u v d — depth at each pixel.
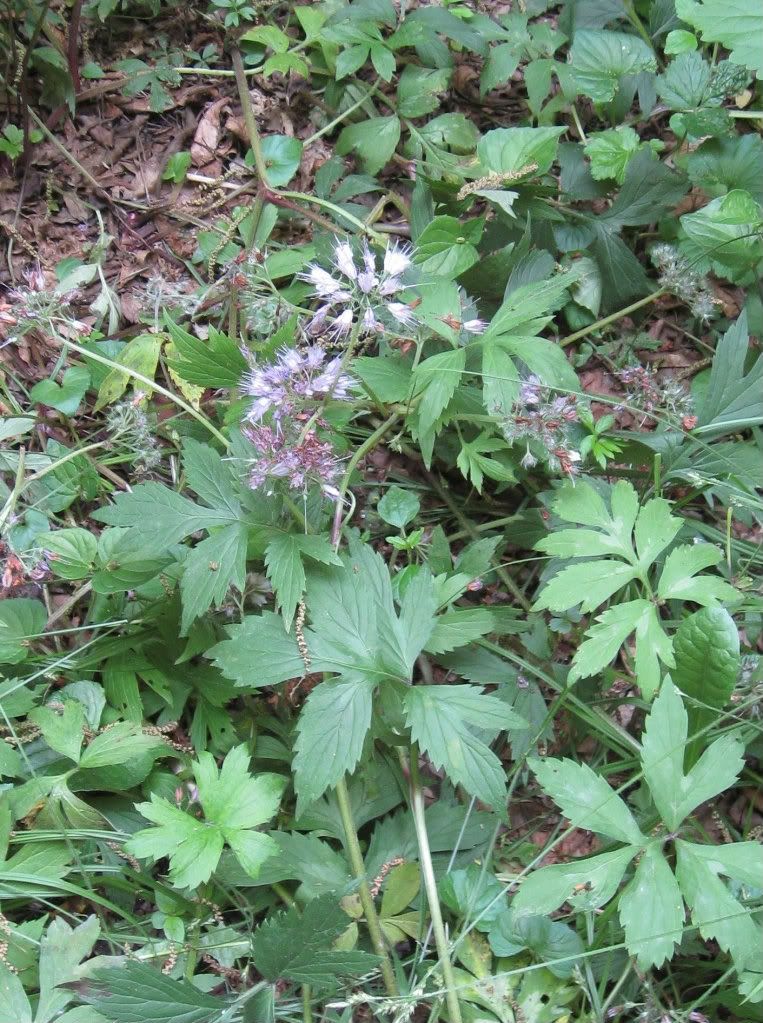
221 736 0.51
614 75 0.62
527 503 0.59
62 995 0.44
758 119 0.67
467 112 0.68
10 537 0.55
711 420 0.56
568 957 0.44
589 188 0.63
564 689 0.51
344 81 0.65
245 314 0.58
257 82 0.67
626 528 0.50
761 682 0.51
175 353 0.59
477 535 0.58
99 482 0.57
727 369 0.55
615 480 0.59
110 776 0.49
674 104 0.61
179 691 0.52
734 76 0.60
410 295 0.56
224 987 0.49
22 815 0.48
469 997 0.46
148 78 0.66
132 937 0.47
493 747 0.55
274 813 0.45
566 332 0.64
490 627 0.50
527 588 0.59
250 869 0.43
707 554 0.49
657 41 0.66
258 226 0.61
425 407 0.50
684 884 0.44
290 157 0.62
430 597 0.48
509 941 0.46
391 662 0.47
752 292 0.61
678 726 0.46
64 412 0.56
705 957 0.50
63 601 0.56
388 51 0.63
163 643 0.53
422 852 0.48
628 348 0.63
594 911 0.48
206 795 0.45
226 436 0.56
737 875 0.44
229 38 0.66
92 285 0.63
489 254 0.59
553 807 0.54
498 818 0.50
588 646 0.48
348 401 0.51
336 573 0.48
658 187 0.61
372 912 0.47
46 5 0.61
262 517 0.48
